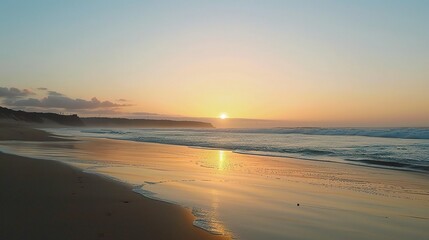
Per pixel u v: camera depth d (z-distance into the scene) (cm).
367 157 2425
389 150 2902
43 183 1158
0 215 770
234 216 878
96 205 894
